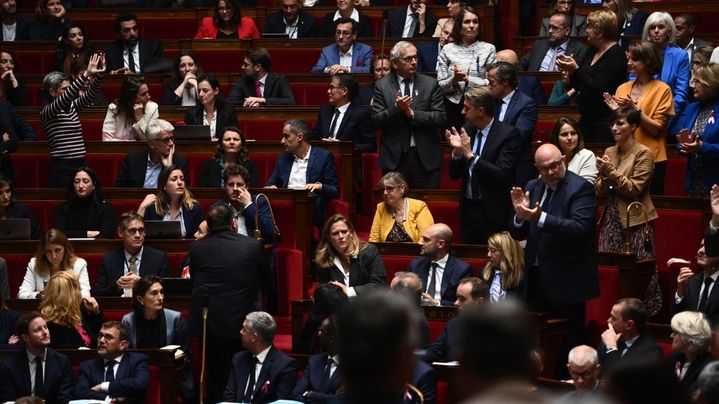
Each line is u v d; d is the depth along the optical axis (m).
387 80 33.50
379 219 30.55
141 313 26.42
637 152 27.92
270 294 30.66
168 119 38.31
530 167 30.06
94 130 39.41
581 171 28.08
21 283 30.64
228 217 26.94
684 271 25.16
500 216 28.52
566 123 28.22
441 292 26.97
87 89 36.16
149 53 44.34
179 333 26.66
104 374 25.05
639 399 7.02
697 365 20.84
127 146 36.00
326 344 23.59
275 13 46.84
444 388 22.70
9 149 36.28
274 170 33.62
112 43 44.47
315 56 44.19
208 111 36.66
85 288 29.16
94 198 32.06
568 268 23.83
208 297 26.42
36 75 43.25
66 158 35.66
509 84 30.58
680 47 37.06
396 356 6.98
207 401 27.02
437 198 31.67
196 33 48.66
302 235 31.83
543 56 40.12
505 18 48.25
